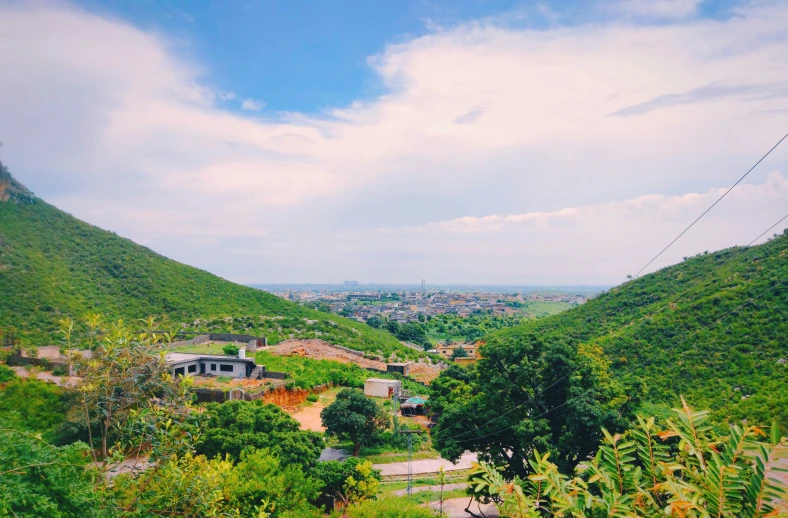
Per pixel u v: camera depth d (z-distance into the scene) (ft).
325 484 77.66
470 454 129.90
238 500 55.47
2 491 17.89
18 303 166.81
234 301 285.64
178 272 283.18
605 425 67.21
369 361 238.07
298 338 248.11
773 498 10.51
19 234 215.92
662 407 77.56
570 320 195.11
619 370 118.83
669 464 13.15
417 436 136.05
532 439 69.82
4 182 233.55
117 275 238.68
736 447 11.58
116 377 25.05
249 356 189.88
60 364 124.26
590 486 33.30
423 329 429.38
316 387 178.29
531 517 13.16
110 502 22.57
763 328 108.37
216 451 80.28
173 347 185.47
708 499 11.53
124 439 26.09
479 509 80.07
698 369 105.50
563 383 76.18
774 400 83.56
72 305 182.50
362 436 122.01
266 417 89.25
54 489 20.25
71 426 75.36
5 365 119.75
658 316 133.90
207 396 133.28
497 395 79.82
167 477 25.14
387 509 61.46
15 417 23.31
